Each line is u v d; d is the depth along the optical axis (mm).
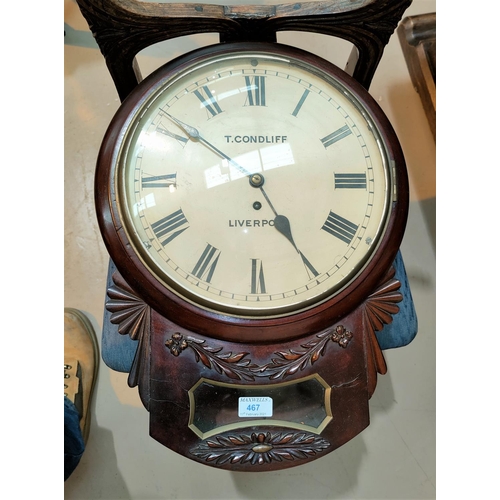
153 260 738
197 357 733
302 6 821
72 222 1265
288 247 762
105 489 1159
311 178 787
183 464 1178
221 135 793
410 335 846
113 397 1200
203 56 817
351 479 1180
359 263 759
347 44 1323
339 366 746
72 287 1243
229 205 771
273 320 731
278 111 808
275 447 729
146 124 788
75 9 1320
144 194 764
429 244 1268
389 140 812
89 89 1311
